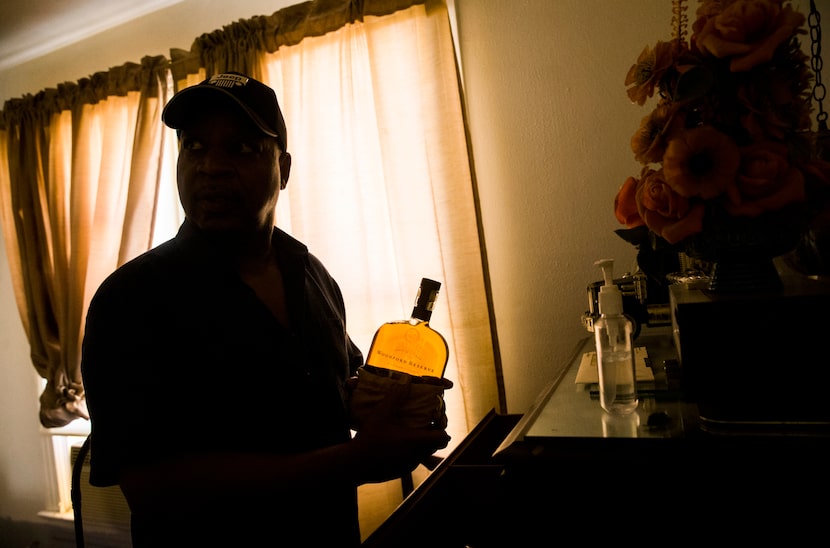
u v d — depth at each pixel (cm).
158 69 206
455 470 106
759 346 60
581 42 160
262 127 82
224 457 68
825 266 72
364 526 165
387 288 178
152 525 77
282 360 82
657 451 60
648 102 154
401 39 169
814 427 59
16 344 268
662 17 152
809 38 134
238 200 82
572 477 61
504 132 169
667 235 66
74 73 247
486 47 171
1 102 270
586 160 161
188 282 79
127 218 201
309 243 181
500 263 172
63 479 259
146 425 68
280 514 80
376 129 177
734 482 57
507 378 172
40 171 236
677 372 80
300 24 183
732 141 62
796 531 55
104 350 71
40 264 234
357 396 74
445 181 163
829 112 132
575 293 164
